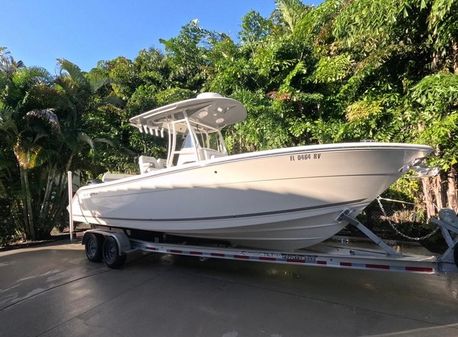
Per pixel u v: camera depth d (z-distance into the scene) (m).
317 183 4.32
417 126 6.36
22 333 3.76
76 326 3.86
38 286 5.36
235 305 4.27
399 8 5.43
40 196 10.09
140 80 15.47
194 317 3.96
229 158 4.63
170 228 5.52
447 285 4.74
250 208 4.71
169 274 5.68
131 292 4.86
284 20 11.45
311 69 8.41
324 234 4.66
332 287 4.82
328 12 8.35
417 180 6.81
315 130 7.60
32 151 9.07
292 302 4.32
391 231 6.70
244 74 9.42
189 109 5.67
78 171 11.12
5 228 9.55
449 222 3.99
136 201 5.91
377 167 4.16
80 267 6.34
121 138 12.21
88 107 10.34
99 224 6.90
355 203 4.40
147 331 3.66
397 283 4.88
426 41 6.11
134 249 6.22
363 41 6.99
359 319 3.78
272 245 5.06
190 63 15.05
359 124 6.88
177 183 5.24
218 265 6.13
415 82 6.58
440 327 3.53
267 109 8.13
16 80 9.34
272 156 4.36
